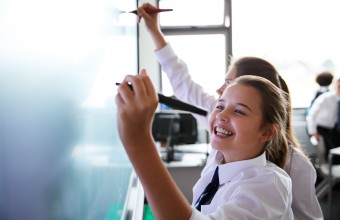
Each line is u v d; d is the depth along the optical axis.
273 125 0.79
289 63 4.37
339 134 3.50
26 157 0.29
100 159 0.67
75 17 0.46
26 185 0.29
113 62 0.85
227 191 0.76
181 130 3.30
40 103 0.33
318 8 4.27
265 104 0.77
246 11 4.16
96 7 0.62
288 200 0.73
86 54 0.53
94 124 0.60
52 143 0.36
